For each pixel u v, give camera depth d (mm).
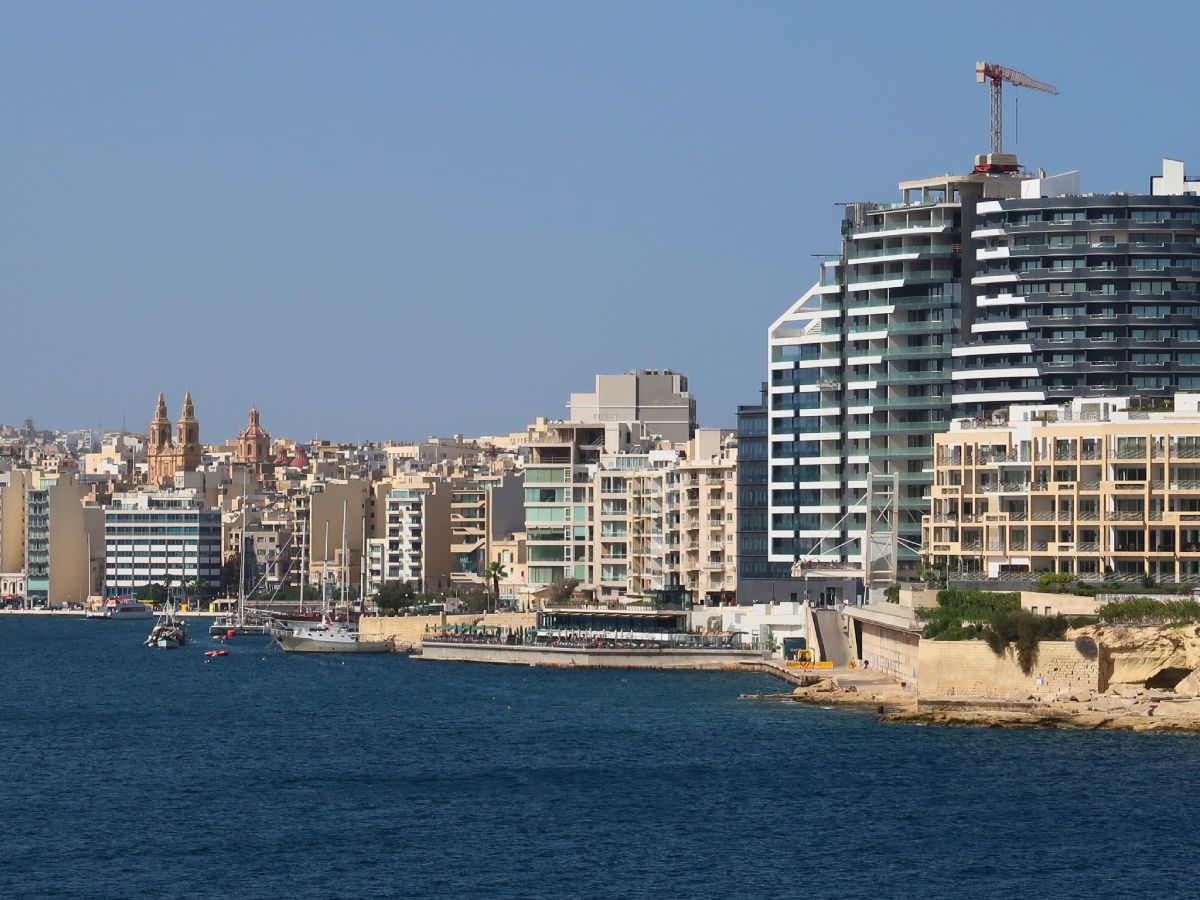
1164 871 193000
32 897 186625
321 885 190250
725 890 187500
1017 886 188125
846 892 186500
